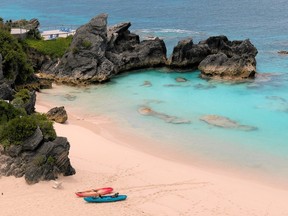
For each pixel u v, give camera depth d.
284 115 72.75
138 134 64.81
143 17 193.50
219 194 46.00
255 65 97.06
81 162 52.06
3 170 45.53
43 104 76.81
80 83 89.69
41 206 40.53
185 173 51.16
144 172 50.50
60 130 63.88
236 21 180.62
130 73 98.94
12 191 42.91
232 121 70.19
